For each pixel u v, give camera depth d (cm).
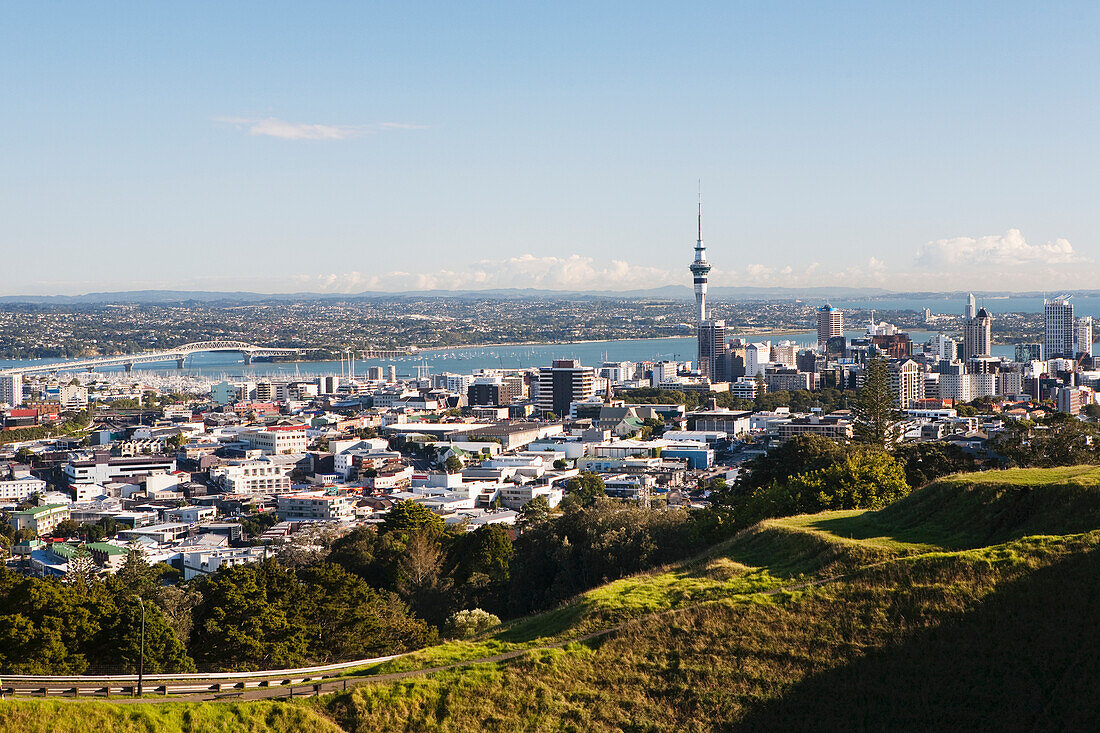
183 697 10012
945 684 9450
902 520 12731
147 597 19638
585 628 11069
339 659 13738
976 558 10688
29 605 14075
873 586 10750
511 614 17575
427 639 14938
